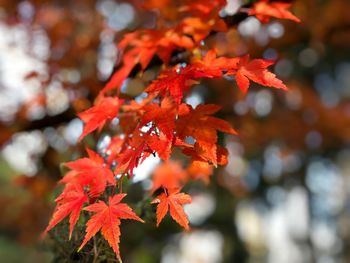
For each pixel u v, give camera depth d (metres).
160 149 1.38
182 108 1.46
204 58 1.54
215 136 1.41
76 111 2.95
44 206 4.40
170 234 5.87
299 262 13.57
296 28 3.94
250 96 5.32
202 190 5.90
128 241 5.25
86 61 3.69
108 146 1.88
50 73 3.50
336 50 8.49
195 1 2.06
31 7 4.16
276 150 7.51
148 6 2.45
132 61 2.13
